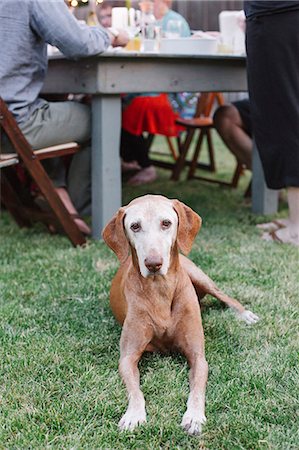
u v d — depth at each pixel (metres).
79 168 4.04
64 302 2.73
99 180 3.59
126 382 1.94
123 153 5.24
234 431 1.72
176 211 2.10
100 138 3.52
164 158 6.96
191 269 2.55
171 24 4.20
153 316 2.10
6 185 3.79
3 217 4.39
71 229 3.51
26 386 1.99
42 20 3.11
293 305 2.62
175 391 1.94
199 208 4.41
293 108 3.21
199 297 2.64
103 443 1.69
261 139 3.39
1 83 3.18
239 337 2.31
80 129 3.54
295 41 3.12
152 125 4.78
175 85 3.67
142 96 4.74
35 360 2.16
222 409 1.85
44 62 3.38
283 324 2.41
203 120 5.25
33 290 2.87
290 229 3.53
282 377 1.99
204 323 2.44
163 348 2.20
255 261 3.20
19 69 3.21
